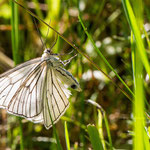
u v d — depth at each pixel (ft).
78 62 1.13
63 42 1.16
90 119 1.15
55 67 1.06
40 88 1.06
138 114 0.79
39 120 1.06
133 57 0.96
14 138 1.16
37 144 1.16
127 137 1.15
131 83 1.16
